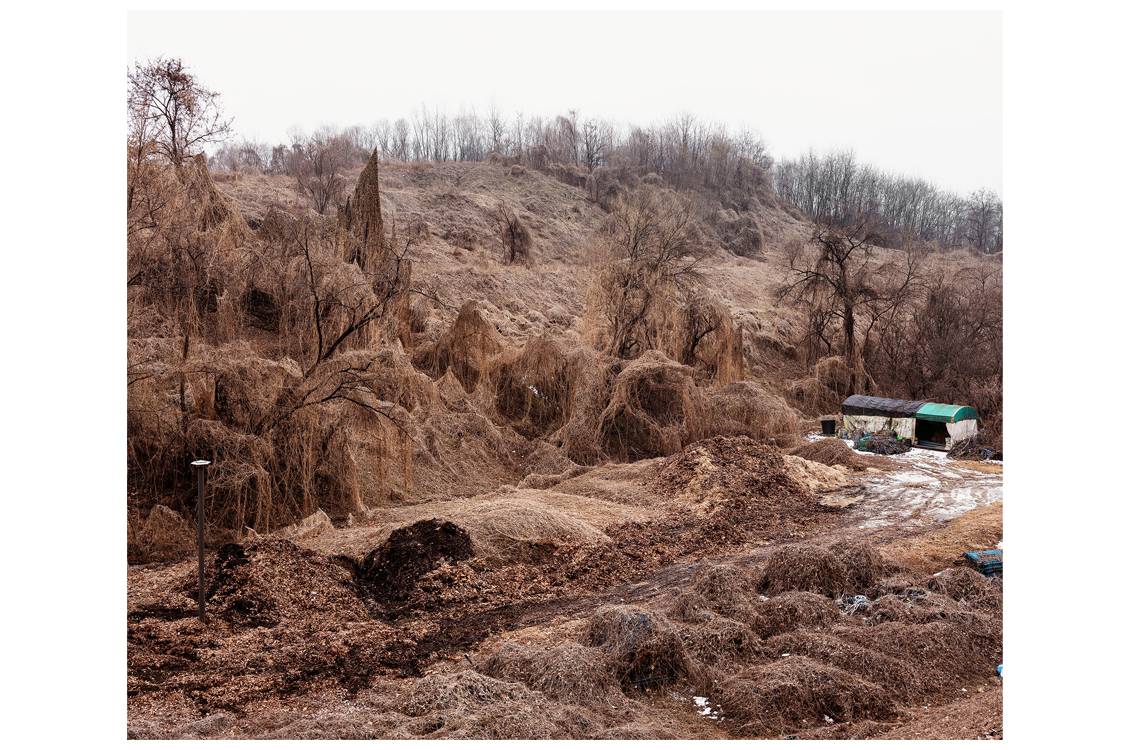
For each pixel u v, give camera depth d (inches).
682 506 804.0
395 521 734.5
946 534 710.5
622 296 1342.3
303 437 761.0
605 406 1112.8
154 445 710.5
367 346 894.4
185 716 365.4
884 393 1583.4
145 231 799.1
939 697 405.4
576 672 393.4
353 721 352.2
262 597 504.7
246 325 901.8
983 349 1501.0
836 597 528.4
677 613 494.0
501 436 1024.9
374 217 1130.7
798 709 374.0
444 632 490.0
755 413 1185.4
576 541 660.7
